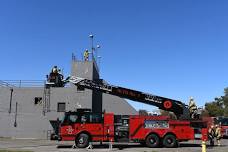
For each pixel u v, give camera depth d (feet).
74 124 90.43
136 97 93.40
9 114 151.23
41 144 107.76
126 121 90.68
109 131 89.97
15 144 107.96
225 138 133.90
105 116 90.68
